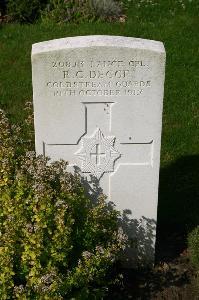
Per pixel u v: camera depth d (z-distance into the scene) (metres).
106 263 1.86
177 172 2.58
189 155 2.68
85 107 1.94
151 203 2.10
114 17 3.89
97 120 1.96
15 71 3.29
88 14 3.86
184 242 2.26
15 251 1.78
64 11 3.86
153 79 1.89
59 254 1.80
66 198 1.89
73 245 1.91
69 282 1.77
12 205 1.84
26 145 2.28
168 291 2.07
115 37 1.91
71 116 1.95
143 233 2.14
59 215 1.79
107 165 2.03
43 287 1.69
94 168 2.04
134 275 2.14
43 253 1.80
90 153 2.01
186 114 2.95
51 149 2.01
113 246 1.87
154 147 2.00
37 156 1.98
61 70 1.88
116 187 2.07
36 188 1.84
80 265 1.79
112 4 3.90
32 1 3.84
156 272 2.15
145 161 2.02
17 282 1.85
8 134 2.20
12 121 2.85
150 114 1.94
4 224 1.82
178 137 2.79
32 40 3.59
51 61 1.86
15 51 3.47
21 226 1.81
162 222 2.32
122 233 1.96
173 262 2.18
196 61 3.38
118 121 1.96
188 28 3.75
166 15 3.93
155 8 4.01
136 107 1.93
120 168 2.04
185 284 2.09
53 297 1.70
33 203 1.84
